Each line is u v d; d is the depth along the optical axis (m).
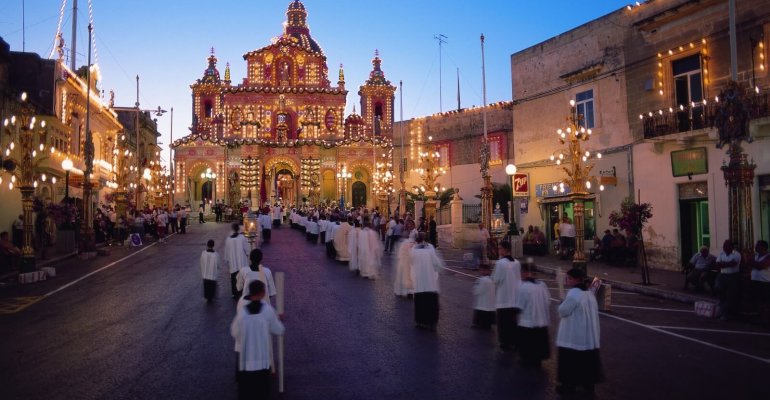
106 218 32.66
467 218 38.81
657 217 21.81
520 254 26.05
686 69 21.06
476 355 9.70
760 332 11.72
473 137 47.25
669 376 8.64
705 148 19.75
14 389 8.07
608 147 24.31
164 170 62.00
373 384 8.20
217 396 7.78
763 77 18.23
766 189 17.72
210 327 11.86
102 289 16.88
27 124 19.75
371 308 13.83
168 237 36.94
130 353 9.89
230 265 15.33
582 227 18.08
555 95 27.47
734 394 7.83
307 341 10.61
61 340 10.80
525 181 24.97
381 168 61.19
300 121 71.94
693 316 13.41
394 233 29.83
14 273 19.98
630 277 19.33
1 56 25.83
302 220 40.91
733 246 13.40
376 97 77.44
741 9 18.89
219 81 78.56
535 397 7.67
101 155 41.28
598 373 7.82
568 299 7.87
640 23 22.05
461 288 17.41
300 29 78.00
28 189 19.42
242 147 69.62
